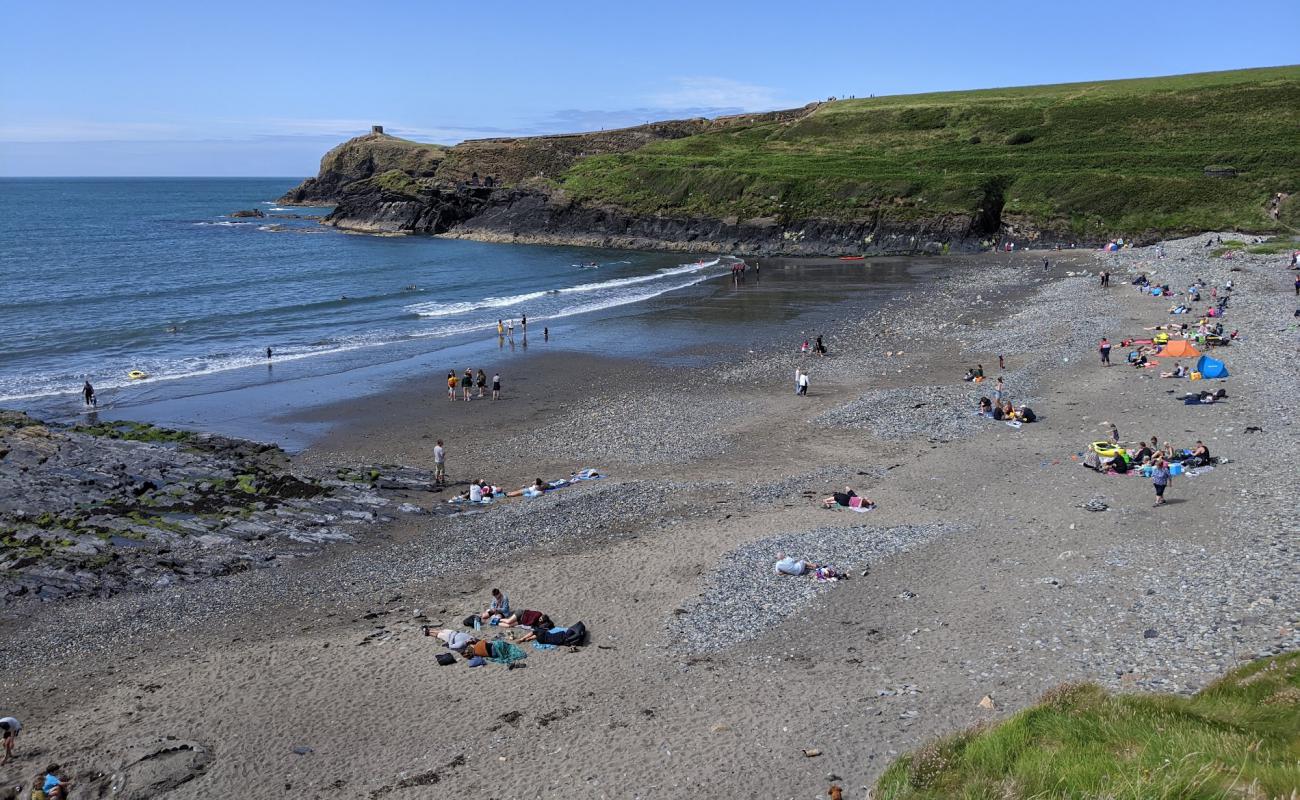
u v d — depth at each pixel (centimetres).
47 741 1811
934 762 1402
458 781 1608
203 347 6044
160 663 2130
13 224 17050
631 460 3659
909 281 8800
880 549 2542
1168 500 2750
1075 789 1227
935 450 3525
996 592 2209
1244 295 6212
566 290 8788
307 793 1608
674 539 2742
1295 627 1747
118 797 1617
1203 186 10438
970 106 15400
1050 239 10744
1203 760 1234
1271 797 1118
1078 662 1789
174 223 17538
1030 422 3766
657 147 16388
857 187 12075
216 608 2419
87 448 3584
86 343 6044
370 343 6212
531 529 2898
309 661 2097
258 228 16325
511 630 2203
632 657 2042
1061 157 12200
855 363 5303
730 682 1891
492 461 3719
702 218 12644
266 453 3772
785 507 3005
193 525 2952
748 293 8344
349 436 4084
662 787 1526
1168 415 3675
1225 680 1544
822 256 11519
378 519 3059
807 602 2241
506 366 5512
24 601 2447
